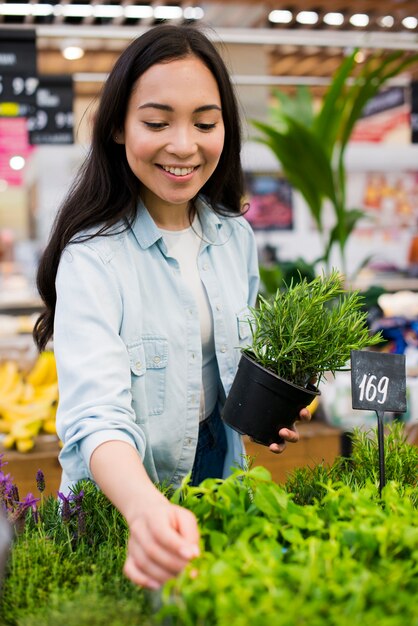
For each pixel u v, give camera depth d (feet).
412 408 7.86
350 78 19.66
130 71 4.40
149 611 3.04
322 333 4.34
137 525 3.12
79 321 4.34
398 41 15.56
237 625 2.37
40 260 4.95
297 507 3.34
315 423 8.45
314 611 2.45
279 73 20.81
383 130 24.27
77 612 2.89
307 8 14.44
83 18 14.65
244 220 5.77
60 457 4.26
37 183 23.91
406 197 22.53
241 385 4.44
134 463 3.58
